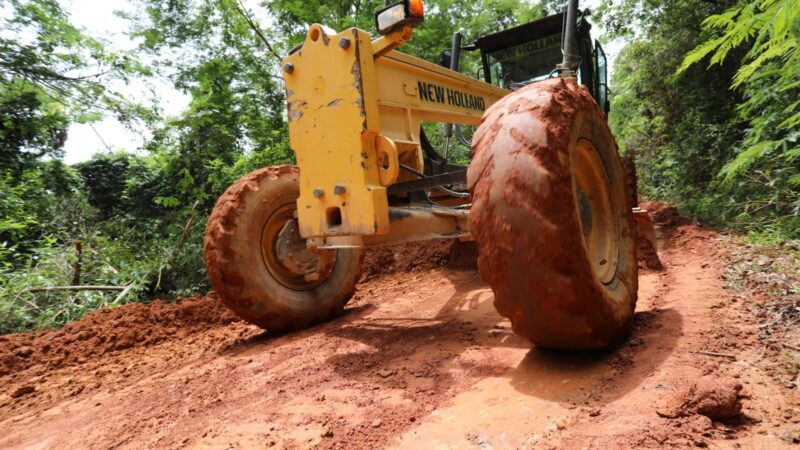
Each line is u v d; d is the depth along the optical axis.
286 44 12.22
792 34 2.88
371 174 3.09
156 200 10.30
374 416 2.16
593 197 2.97
